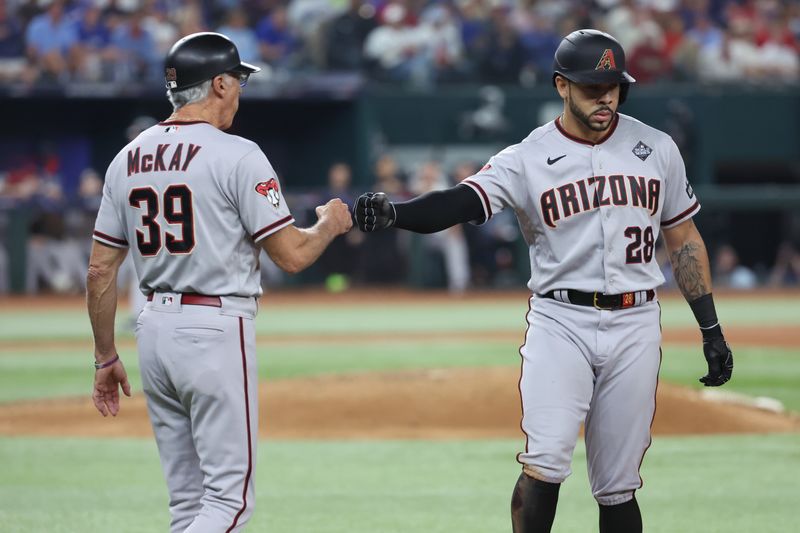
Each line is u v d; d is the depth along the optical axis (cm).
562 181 1595
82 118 8006
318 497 2342
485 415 3158
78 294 7638
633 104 8281
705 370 4325
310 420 3138
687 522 2117
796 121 8519
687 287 1677
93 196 7575
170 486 1574
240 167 1497
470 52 8394
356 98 8000
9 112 7856
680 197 1641
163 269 1516
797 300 7656
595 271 1591
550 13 8719
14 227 7456
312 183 8344
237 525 1503
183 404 1528
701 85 8431
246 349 1516
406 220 1588
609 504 1636
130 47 7650
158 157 1515
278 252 1515
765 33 9131
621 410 1600
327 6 8475
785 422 3198
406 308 7156
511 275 8212
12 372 4350
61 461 2712
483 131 8162
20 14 7638
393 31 8300
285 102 8081
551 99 8238
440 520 2142
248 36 7975
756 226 8394
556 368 1580
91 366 4528
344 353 4884
